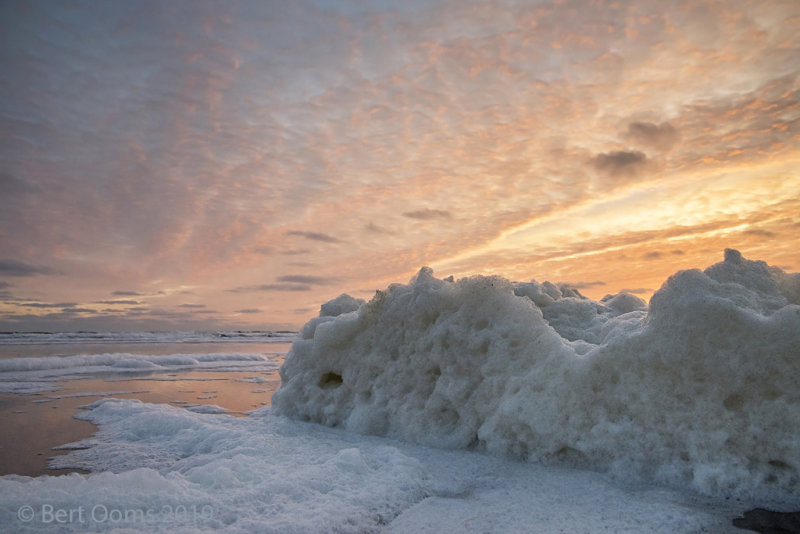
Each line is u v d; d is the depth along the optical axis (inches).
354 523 97.3
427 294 179.5
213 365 544.4
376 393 188.4
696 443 123.5
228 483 114.4
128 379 391.2
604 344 148.3
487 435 154.6
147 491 104.7
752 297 134.3
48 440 178.9
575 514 103.3
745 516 101.7
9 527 86.7
